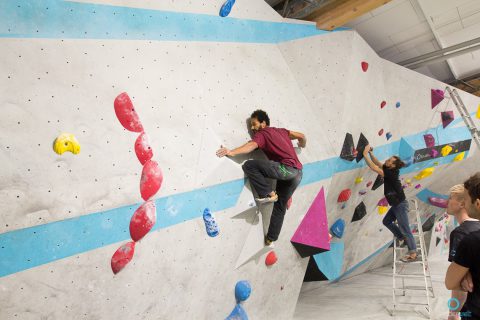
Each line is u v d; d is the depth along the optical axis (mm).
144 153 2264
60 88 1933
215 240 2771
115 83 2154
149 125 2305
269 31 3191
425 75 5609
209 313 2938
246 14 2988
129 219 2217
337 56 3834
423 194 7113
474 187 1636
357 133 4250
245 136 2949
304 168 3494
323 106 3691
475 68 5805
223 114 2781
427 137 5547
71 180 1964
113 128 2135
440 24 4398
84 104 2020
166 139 2391
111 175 2125
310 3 3467
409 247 4477
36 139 1839
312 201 3691
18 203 1780
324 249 3793
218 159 2703
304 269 3949
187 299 2709
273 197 2869
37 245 1860
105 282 2168
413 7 4090
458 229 1915
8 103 1758
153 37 2357
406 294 5109
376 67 4406
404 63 5316
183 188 2490
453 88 5691
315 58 3609
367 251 6262
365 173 4691
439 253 8758
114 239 2158
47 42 1898
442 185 7238
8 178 1748
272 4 3842
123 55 2201
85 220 2029
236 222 2912
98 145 2068
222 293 3020
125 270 2252
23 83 1809
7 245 1764
